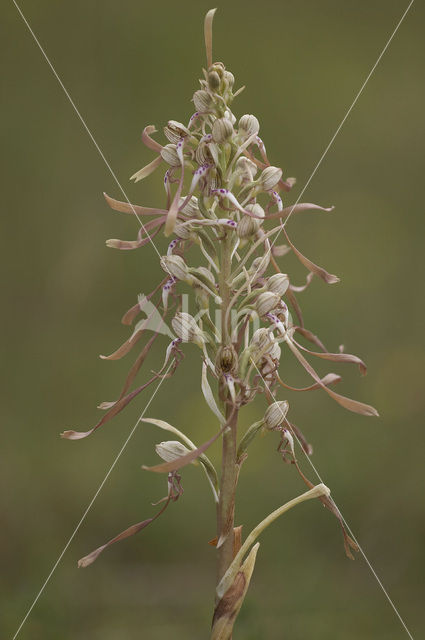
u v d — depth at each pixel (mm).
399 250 9836
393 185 10352
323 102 10703
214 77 2674
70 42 10359
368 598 6047
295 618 5492
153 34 10547
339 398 2641
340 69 10859
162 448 2795
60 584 5879
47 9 10289
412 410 8352
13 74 10180
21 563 6465
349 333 8992
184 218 2789
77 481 7602
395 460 7711
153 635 5242
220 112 2721
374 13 10992
